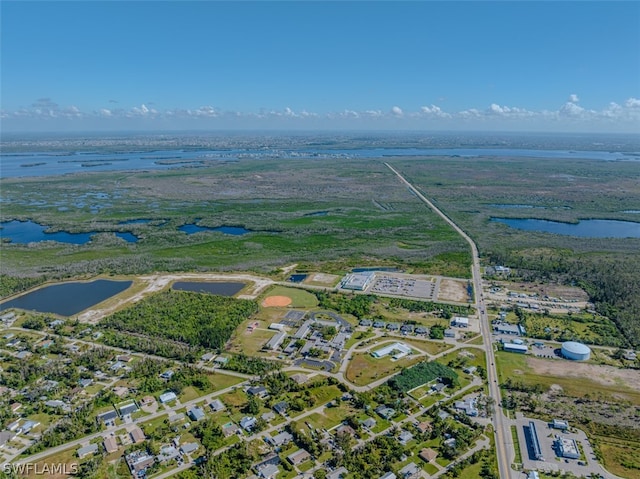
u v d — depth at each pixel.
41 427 106.88
